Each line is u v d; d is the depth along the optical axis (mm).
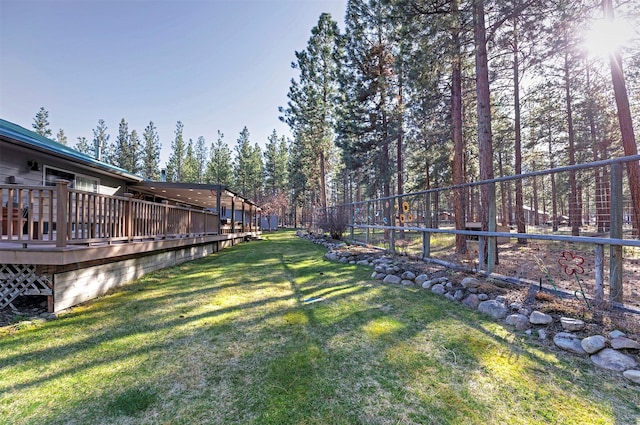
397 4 7000
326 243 12484
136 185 10508
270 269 7137
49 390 2213
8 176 6008
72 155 7059
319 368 2471
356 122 14703
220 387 2232
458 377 2262
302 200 36781
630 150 7152
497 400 1978
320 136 21172
